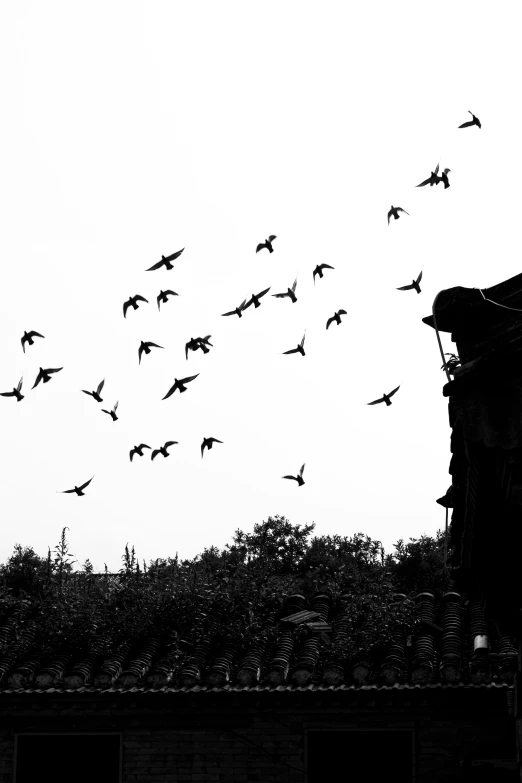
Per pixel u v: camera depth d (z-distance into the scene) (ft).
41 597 57.21
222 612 51.83
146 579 55.83
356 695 44.91
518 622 28.84
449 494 23.82
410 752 44.65
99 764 45.52
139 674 45.88
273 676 45.24
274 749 45.21
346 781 44.86
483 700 44.68
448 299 19.43
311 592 57.21
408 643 48.65
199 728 45.62
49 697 45.65
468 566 26.16
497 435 16.78
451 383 17.16
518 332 18.16
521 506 16.72
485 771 43.34
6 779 45.14
